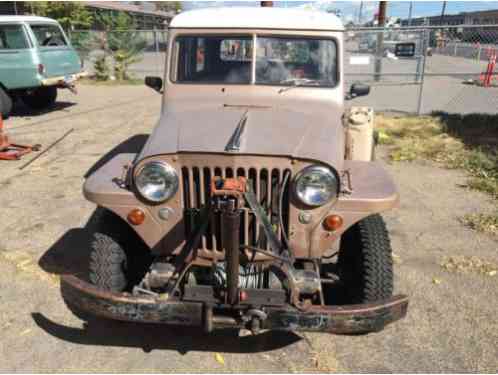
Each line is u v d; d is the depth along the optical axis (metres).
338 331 2.62
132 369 2.96
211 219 2.76
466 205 5.55
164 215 2.84
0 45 10.31
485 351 3.11
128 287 3.33
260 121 3.26
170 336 3.28
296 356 3.08
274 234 2.70
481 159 7.11
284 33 3.79
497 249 4.48
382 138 8.39
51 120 10.42
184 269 2.84
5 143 7.54
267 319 2.62
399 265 4.18
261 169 2.72
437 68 21.41
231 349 3.15
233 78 3.84
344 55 3.88
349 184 2.90
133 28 19.86
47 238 4.65
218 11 4.04
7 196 5.77
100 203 2.86
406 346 3.16
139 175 2.76
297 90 3.77
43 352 3.10
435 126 9.45
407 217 5.21
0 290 3.76
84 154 7.58
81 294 2.72
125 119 10.40
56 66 11.19
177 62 3.91
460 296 3.71
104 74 17.41
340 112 3.71
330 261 4.13
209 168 2.73
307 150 2.79
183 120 3.35
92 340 3.22
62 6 21.06
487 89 15.26
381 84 13.48
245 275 2.87
